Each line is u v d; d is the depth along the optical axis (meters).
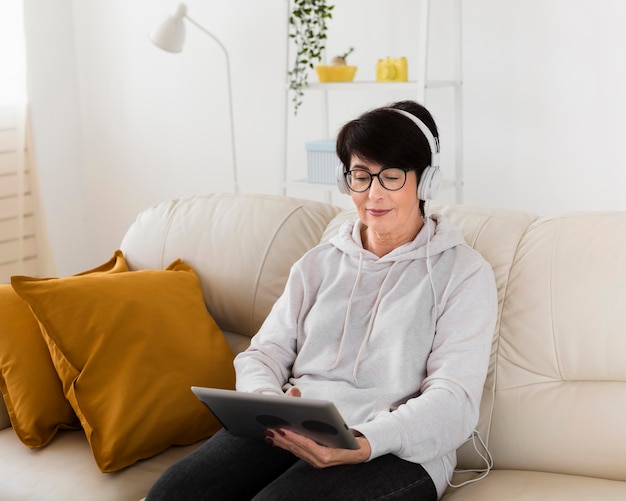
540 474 1.55
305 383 1.66
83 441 1.80
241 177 3.59
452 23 2.95
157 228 2.20
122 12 3.70
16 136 3.51
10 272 3.54
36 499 1.63
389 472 1.44
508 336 1.66
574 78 2.79
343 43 3.21
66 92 3.83
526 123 2.91
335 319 1.70
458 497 1.51
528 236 1.73
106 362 1.79
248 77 3.46
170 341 1.86
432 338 1.61
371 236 1.74
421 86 2.72
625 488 1.46
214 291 2.06
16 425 1.78
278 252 2.00
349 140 1.66
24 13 3.53
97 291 1.86
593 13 2.71
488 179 3.03
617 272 1.58
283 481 1.43
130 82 3.77
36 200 3.59
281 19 3.31
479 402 1.53
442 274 1.65
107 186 3.95
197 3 3.51
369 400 1.59
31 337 1.85
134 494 1.64
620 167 2.77
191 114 3.64
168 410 1.78
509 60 2.89
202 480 1.49
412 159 1.63
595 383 1.57
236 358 1.75
